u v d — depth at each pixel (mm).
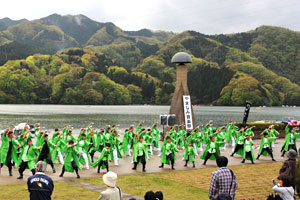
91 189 12156
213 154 18219
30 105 153250
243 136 20297
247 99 134375
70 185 12750
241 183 13633
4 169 15898
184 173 15711
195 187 12891
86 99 139125
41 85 144875
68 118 77188
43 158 15422
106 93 142375
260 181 14039
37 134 16719
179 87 30219
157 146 23969
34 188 7059
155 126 24031
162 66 197125
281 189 7355
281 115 102688
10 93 135000
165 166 17703
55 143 17500
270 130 20438
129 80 169375
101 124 62500
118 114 98000
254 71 170375
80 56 187500
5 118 72438
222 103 141125
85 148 16766
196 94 161625
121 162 18953
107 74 171500
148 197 6637
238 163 18734
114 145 18172
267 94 142125
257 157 20500
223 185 7031
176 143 23719
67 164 14281
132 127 21516
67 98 137750
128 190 12234
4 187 12148
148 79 174875
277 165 18109
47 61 164625
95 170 16266
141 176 14844
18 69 141000
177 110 29875
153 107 161500
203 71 174000
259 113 115438
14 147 14508
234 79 145375
